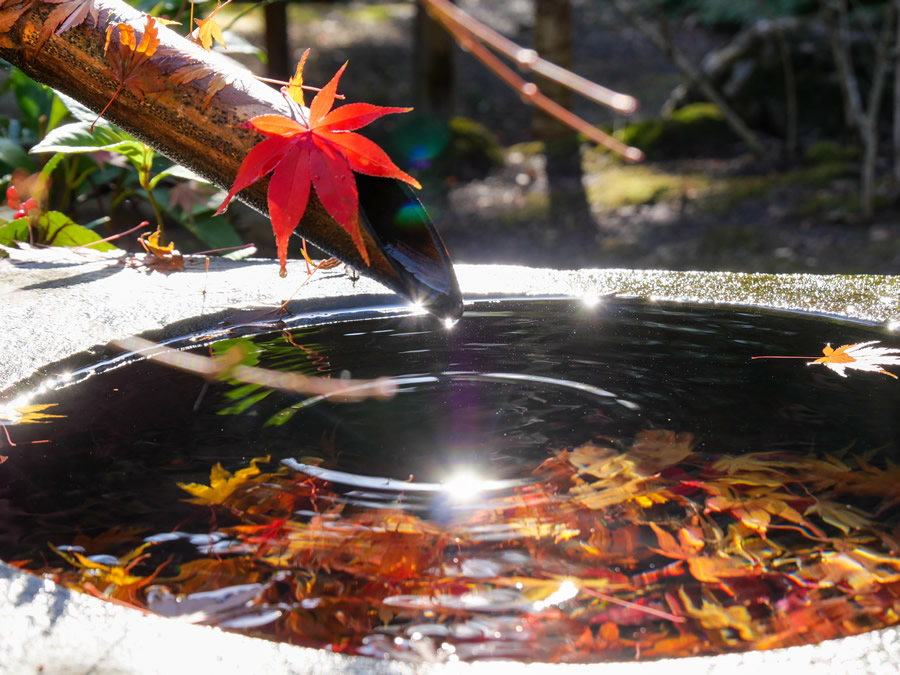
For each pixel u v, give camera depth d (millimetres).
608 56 4070
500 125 3391
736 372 641
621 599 458
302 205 540
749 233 2102
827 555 479
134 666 399
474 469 537
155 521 498
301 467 537
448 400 605
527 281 812
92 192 1170
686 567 474
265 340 696
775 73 2824
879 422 576
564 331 712
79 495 514
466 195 2609
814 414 586
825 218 2152
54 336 663
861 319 724
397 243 614
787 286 796
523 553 482
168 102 620
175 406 598
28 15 639
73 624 426
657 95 3537
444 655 433
